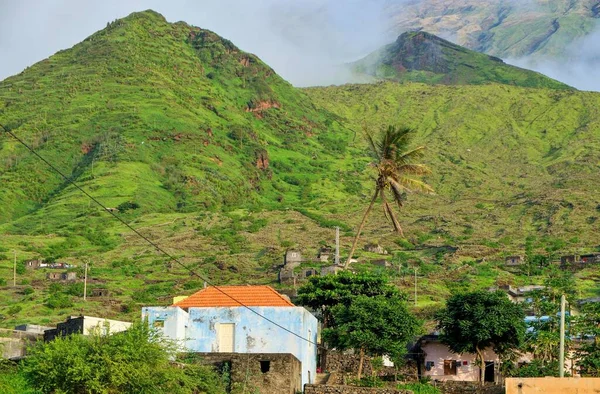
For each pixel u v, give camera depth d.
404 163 101.12
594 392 58.31
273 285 182.50
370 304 75.31
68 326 71.69
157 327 61.47
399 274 184.50
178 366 57.66
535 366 75.44
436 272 192.75
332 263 192.75
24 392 53.53
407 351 81.38
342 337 73.69
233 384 60.59
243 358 61.25
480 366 77.19
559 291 93.19
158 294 174.25
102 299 167.00
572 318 82.94
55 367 51.91
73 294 176.88
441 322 77.75
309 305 85.00
